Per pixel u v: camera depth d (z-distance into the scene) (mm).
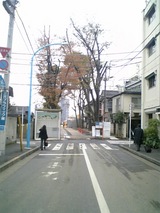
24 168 11742
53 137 32156
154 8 24906
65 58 39000
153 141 21062
